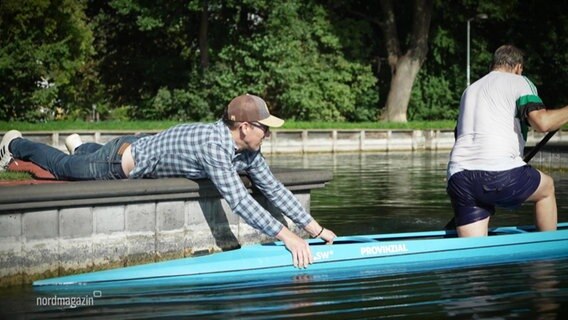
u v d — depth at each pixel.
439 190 11.80
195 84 34.44
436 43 37.38
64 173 6.07
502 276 5.22
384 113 37.12
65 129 27.52
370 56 37.69
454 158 6.01
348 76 35.75
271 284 4.99
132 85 37.78
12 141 6.38
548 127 5.66
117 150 5.79
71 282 5.01
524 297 4.65
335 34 35.56
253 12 34.97
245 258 5.29
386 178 14.50
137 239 5.67
